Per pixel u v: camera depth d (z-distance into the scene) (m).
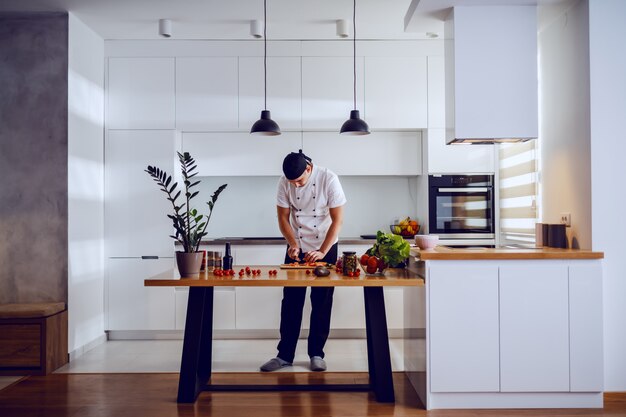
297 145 5.07
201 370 3.41
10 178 4.15
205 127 4.91
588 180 3.19
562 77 3.48
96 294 4.65
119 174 4.86
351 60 4.94
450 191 4.94
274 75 4.93
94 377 3.65
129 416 2.89
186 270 2.94
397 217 5.50
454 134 3.34
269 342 4.68
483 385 2.98
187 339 3.14
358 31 4.71
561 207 3.52
